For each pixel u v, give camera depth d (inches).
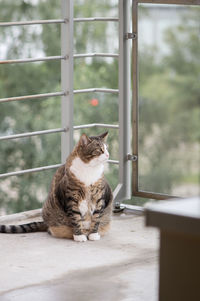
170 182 179.0
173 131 186.1
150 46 188.1
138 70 176.4
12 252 139.8
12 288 115.4
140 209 179.0
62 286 116.8
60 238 153.3
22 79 362.3
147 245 146.9
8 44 365.4
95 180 148.8
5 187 362.6
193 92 224.4
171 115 190.4
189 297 47.3
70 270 126.9
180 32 189.8
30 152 357.4
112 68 362.9
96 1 373.4
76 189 147.9
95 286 117.0
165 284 48.4
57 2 370.6
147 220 47.0
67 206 148.9
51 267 128.7
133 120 177.2
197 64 213.2
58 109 356.8
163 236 48.2
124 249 143.5
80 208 150.2
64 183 149.4
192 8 179.6
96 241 150.4
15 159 359.9
